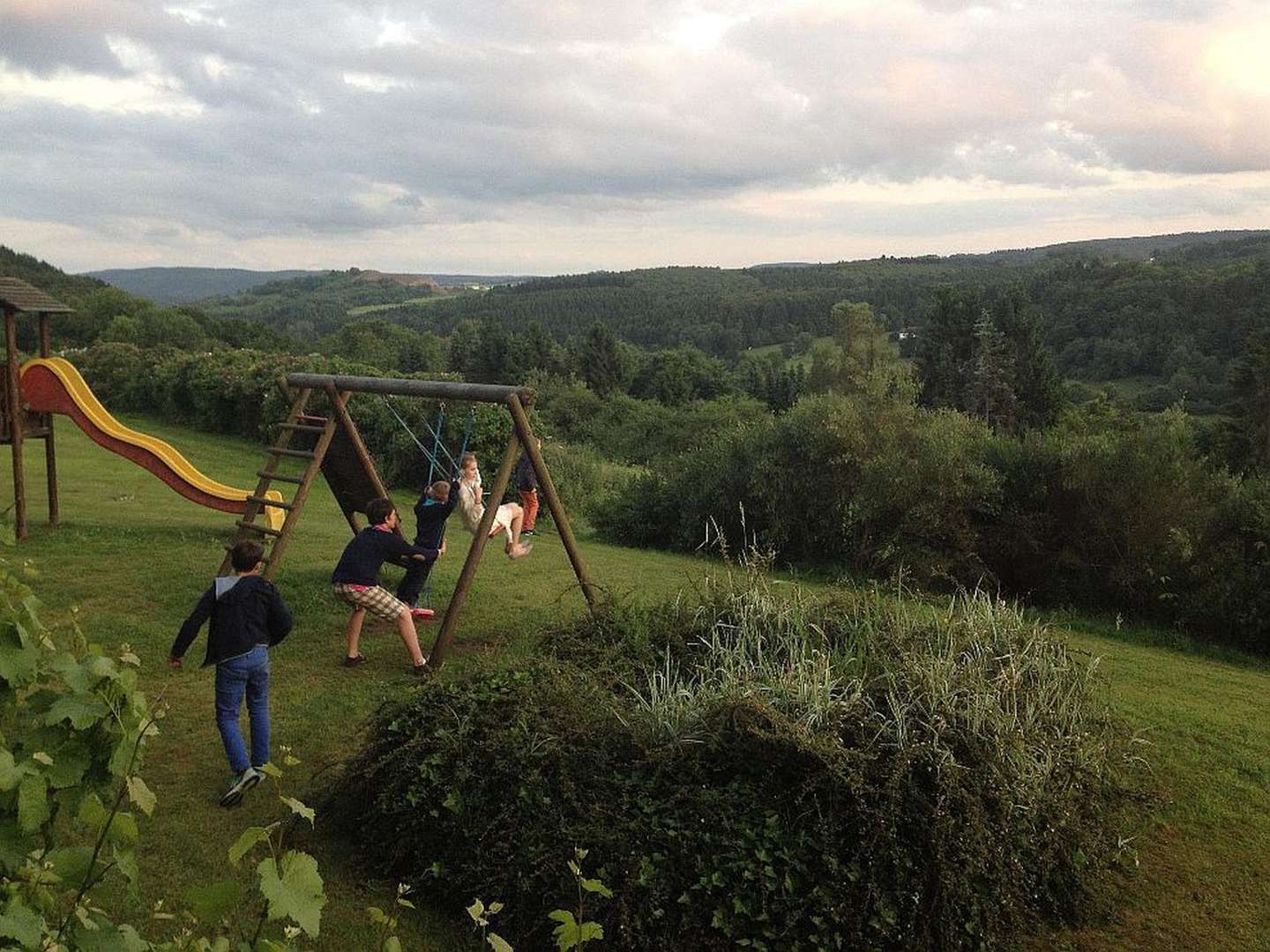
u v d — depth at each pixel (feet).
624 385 310.86
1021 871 16.16
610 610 24.64
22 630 7.60
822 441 52.85
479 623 32.99
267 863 6.95
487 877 15.70
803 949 14.52
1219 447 124.36
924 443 51.39
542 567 44.50
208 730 22.54
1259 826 20.35
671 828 15.47
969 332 253.85
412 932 15.38
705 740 17.06
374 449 79.87
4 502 52.19
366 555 26.13
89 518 47.85
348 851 17.62
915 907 15.03
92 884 7.59
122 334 255.70
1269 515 43.93
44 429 43.37
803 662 19.58
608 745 17.34
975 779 16.34
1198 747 24.63
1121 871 18.33
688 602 25.59
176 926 14.38
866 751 16.67
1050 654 22.77
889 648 21.43
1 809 7.39
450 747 17.28
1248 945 16.12
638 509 60.54
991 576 49.11
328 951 14.57
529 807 16.20
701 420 178.70
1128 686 30.83
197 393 95.35
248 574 20.06
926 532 49.60
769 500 54.13
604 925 14.74
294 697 24.99
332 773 20.13
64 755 7.61
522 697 18.51
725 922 14.51
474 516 32.65
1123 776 21.34
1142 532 45.83
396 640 30.37
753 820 15.55
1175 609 44.96
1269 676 36.94
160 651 27.71
